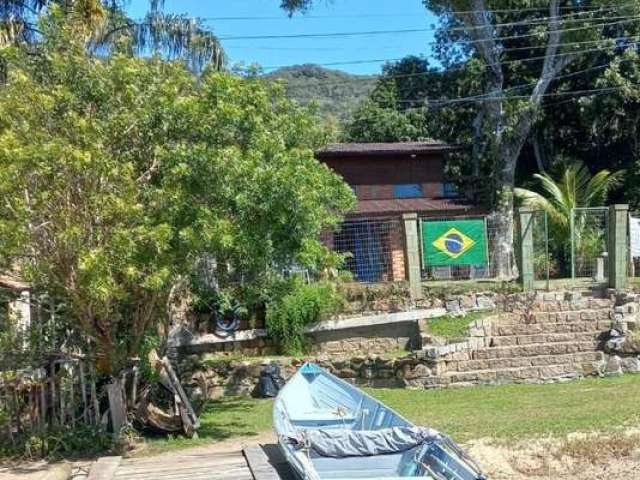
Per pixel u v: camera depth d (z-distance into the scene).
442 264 21.00
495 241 25.16
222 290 14.16
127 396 13.12
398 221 22.70
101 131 11.32
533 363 18.64
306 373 12.82
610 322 19.55
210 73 13.25
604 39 30.34
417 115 40.00
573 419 12.88
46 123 11.27
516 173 35.44
